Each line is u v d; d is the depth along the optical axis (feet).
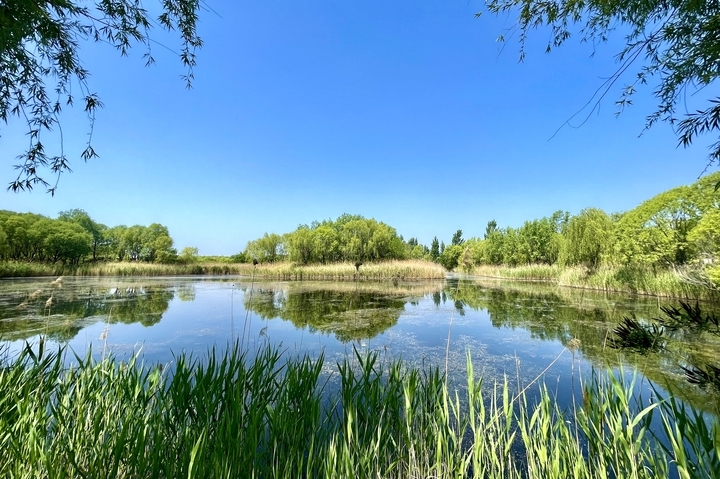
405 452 8.84
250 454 7.39
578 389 14.93
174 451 7.41
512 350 21.63
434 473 8.30
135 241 132.77
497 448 10.25
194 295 51.88
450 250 176.65
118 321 30.55
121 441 7.06
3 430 7.79
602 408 7.63
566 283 70.03
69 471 7.65
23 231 97.19
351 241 105.70
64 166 11.30
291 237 107.24
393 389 9.61
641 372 16.81
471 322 30.66
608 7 8.21
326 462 7.47
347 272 90.22
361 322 30.53
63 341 22.68
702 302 38.52
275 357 11.20
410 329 27.78
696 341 20.02
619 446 7.43
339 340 23.90
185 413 8.77
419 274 90.99
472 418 8.09
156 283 76.02
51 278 85.20
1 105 10.41
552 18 8.89
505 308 38.83
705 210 40.98
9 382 9.06
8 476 7.24
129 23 10.79
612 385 7.77
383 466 8.40
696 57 7.61
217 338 24.30
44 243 97.86
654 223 47.24
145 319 31.76
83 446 8.09
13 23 7.73
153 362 18.15
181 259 137.90
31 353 9.78
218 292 56.54
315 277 90.43
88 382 9.93
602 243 62.59
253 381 10.03
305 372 10.25
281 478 7.85
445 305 41.37
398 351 21.29
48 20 8.60
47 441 8.41
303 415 9.12
